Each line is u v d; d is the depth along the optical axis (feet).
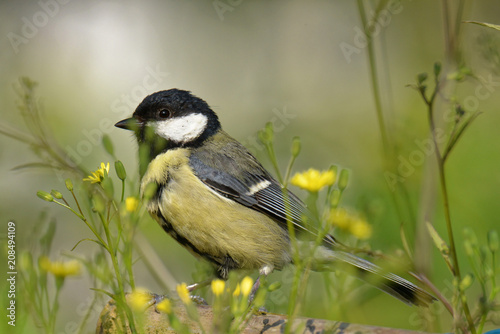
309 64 55.88
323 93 53.57
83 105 47.75
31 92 29.84
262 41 57.31
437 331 24.99
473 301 30.27
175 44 54.65
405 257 23.22
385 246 32.96
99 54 51.42
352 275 21.79
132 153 42.37
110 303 21.40
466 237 18.48
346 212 20.16
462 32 27.99
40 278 18.48
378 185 37.58
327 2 58.54
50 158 28.73
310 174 18.66
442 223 35.60
